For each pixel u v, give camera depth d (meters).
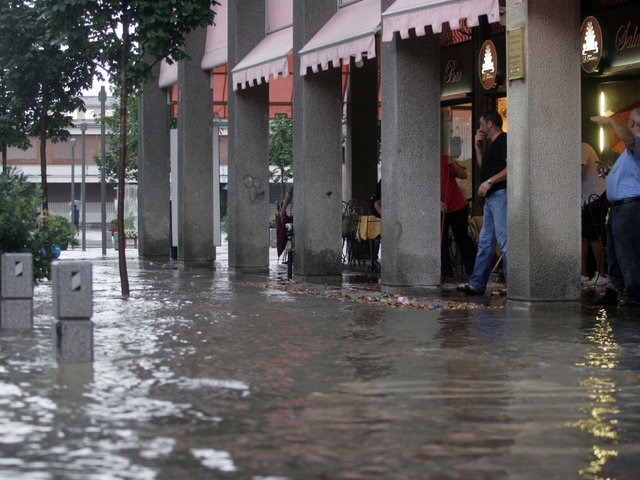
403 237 13.06
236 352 7.26
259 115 19.28
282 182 42.03
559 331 8.41
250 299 12.00
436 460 4.23
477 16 10.81
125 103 13.59
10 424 4.83
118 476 3.94
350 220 19.91
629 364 6.66
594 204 13.45
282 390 5.75
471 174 18.92
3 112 21.56
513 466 4.15
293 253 17.12
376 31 13.14
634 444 4.52
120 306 11.02
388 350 7.35
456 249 17.14
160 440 4.53
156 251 27.39
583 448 4.45
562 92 10.40
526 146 10.35
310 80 15.87
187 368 6.52
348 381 6.05
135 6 13.59
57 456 4.23
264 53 17.69
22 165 66.44
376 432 4.73
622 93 15.34
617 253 10.27
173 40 14.02
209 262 22.52
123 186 13.25
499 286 13.77
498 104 18.17
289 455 4.29
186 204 22.23
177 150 23.56
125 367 6.56
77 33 13.77
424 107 13.11
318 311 10.34
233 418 5.00
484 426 4.86
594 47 14.91
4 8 19.27
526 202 10.38
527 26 10.28
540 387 5.85
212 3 14.15
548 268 10.45
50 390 5.73
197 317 9.76
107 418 4.98
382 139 13.38
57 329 6.76
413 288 13.08
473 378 6.14
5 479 3.88
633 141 9.94
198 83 22.17
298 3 15.88
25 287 8.92
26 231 10.17
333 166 16.09
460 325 8.91
